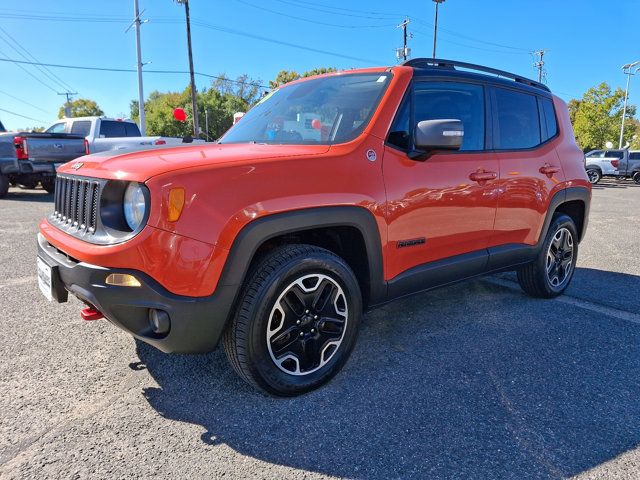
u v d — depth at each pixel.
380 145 2.69
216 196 2.11
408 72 2.97
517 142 3.67
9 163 10.18
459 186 3.05
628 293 4.38
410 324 3.54
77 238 2.28
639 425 2.27
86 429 2.19
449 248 3.11
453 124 2.60
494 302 4.07
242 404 2.41
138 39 23.94
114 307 2.05
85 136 11.55
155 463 1.96
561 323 3.58
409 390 2.56
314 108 3.08
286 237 2.55
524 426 2.25
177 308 2.06
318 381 2.52
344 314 2.58
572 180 4.13
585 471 1.94
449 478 1.90
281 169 2.30
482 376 2.73
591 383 2.66
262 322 2.26
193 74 29.91
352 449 2.07
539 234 3.84
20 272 4.71
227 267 2.13
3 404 2.38
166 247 2.01
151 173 2.06
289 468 1.95
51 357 2.90
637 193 18.11
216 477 1.88
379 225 2.62
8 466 1.93
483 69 3.53
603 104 39.66
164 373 2.72
